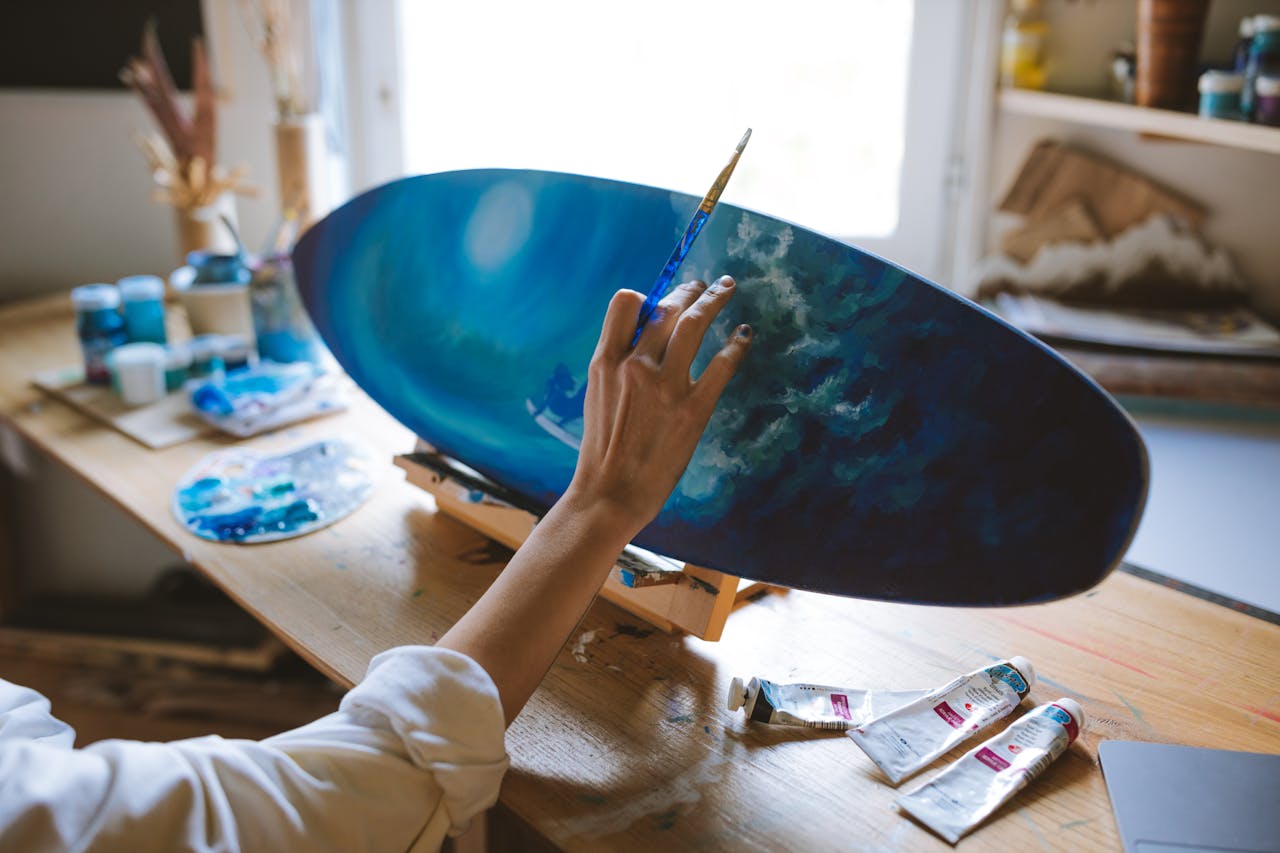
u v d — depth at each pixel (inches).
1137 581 35.4
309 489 41.9
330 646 31.9
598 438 25.5
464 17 63.5
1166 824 24.0
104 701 68.4
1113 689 29.7
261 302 51.4
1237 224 54.3
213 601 72.6
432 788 22.5
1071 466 24.6
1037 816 25.0
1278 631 32.6
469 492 36.6
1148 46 48.0
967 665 31.0
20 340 59.4
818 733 28.3
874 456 27.3
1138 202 54.7
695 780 26.4
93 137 67.2
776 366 28.2
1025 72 54.5
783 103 59.8
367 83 66.2
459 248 35.1
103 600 75.0
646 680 30.4
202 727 67.5
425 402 37.2
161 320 53.6
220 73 65.8
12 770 20.1
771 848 24.1
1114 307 55.7
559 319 32.7
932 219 59.2
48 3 64.2
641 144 63.2
